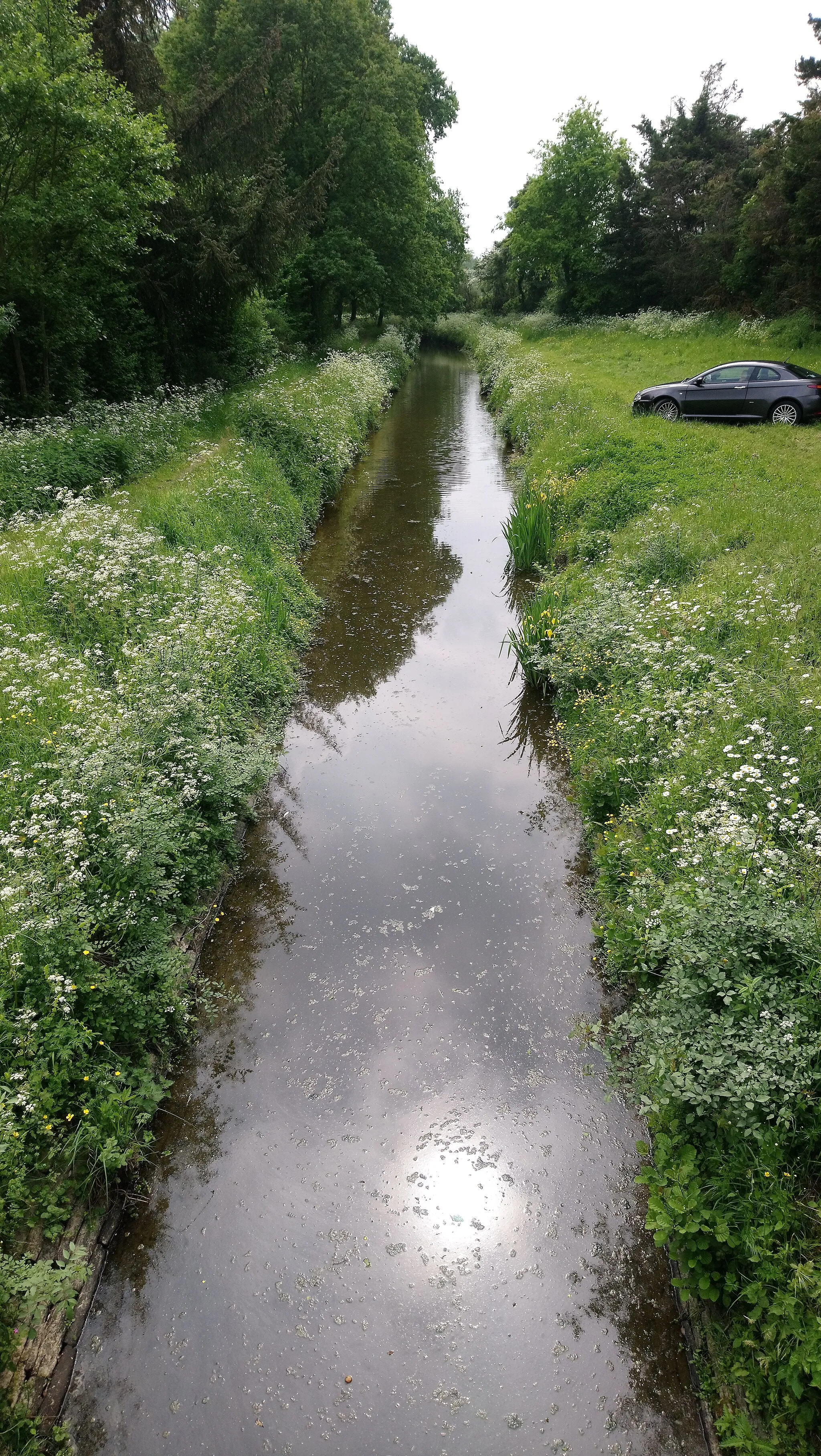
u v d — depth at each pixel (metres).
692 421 16.11
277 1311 3.52
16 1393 3.00
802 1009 3.47
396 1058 4.71
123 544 8.06
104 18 16.22
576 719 7.69
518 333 40.12
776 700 5.71
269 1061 4.71
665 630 7.28
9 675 6.27
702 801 5.21
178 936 5.29
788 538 8.80
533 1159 4.14
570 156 37.41
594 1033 4.64
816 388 15.13
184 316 18.97
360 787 7.31
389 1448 3.07
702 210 32.69
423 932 5.62
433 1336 3.41
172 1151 4.23
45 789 5.30
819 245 23.84
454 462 19.44
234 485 11.65
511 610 11.15
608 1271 3.64
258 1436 3.11
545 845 6.48
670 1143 3.58
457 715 8.55
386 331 40.84
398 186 30.64
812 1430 2.74
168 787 5.82
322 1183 4.05
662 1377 3.25
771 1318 2.94
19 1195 3.48
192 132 18.89
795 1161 3.22
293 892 6.04
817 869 4.26
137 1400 3.22
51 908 4.29
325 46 27.25
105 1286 3.63
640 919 4.73
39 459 10.33
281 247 20.28
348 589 11.89
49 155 11.62
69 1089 3.94
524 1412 3.16
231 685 7.72
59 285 13.24
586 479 12.45
